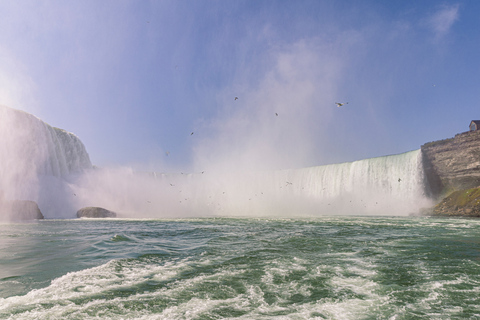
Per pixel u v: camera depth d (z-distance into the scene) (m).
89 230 20.41
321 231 18.12
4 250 11.38
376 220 27.77
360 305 5.56
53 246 12.48
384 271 8.05
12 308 5.11
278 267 8.45
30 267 8.31
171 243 13.37
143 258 9.66
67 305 5.30
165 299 5.73
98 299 5.65
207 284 6.76
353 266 8.60
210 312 5.11
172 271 7.93
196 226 23.00
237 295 6.05
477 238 14.63
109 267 8.30
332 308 5.39
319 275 7.61
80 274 7.50
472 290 6.48
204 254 10.41
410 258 9.75
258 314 5.05
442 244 12.65
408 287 6.68
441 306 5.54
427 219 28.84
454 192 38.62
